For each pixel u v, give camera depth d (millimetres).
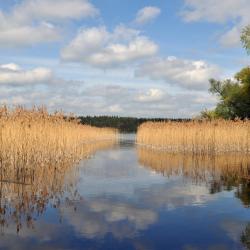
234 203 12773
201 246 8406
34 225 9984
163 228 9789
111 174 20250
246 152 36438
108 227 9859
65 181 17312
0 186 15484
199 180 18141
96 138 74062
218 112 51938
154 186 16344
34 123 21875
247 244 8531
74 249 8172
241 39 44531
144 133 51781
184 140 38250
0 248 8203
